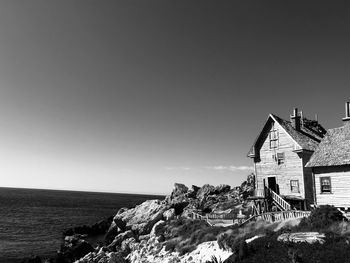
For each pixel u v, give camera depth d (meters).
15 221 101.12
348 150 32.97
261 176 44.50
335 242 21.19
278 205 39.53
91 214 135.50
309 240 22.38
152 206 63.84
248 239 28.53
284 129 42.31
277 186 42.53
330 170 33.69
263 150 44.75
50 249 63.03
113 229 65.25
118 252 45.28
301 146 39.91
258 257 21.97
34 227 90.50
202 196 73.12
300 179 40.06
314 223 25.78
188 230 40.59
